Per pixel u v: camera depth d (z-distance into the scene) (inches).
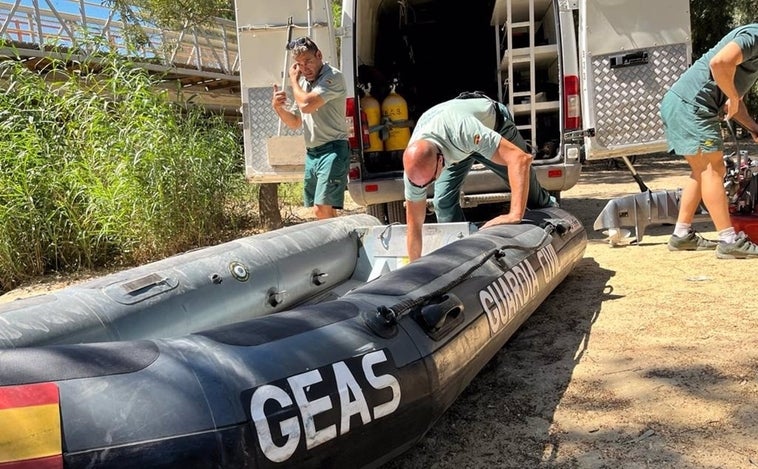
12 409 58.4
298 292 144.1
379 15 270.2
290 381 71.4
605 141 217.2
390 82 264.8
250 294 129.5
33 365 63.3
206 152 280.1
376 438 77.7
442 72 307.4
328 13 224.1
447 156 139.8
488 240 128.8
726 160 195.3
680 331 129.8
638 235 213.6
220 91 550.6
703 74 174.1
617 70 216.1
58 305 98.7
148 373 66.1
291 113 208.1
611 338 130.0
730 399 101.1
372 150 235.5
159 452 61.3
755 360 113.1
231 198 310.5
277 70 232.7
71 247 257.6
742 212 191.0
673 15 214.8
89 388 62.7
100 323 100.7
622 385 109.3
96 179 255.4
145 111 270.8
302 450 69.5
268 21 229.0
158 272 116.8
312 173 204.1
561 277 155.2
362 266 167.6
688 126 177.6
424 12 303.0
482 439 97.0
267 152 234.5
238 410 66.2
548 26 246.1
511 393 110.7
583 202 339.0
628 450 90.2
